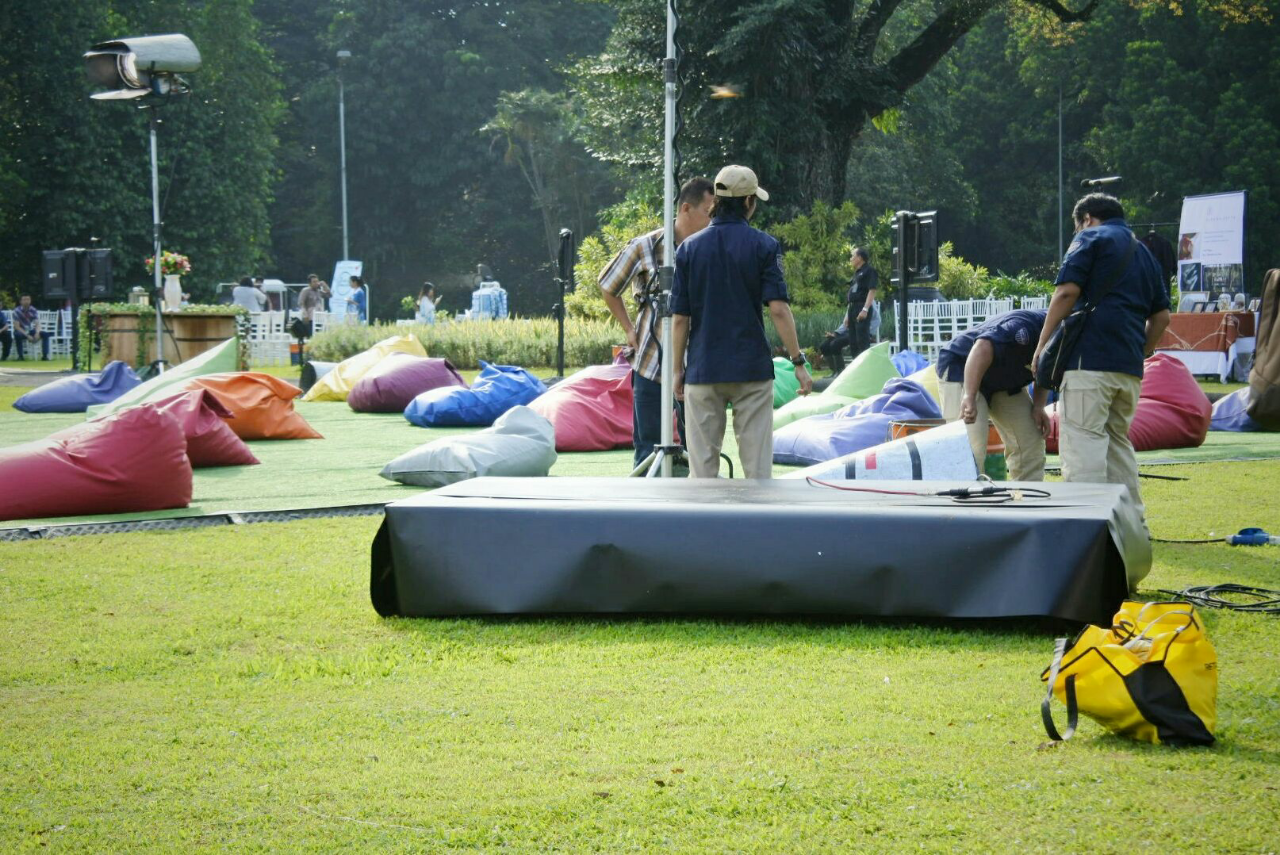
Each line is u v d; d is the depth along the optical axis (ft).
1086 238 25.20
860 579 19.22
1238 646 18.12
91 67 57.62
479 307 146.41
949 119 208.74
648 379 30.27
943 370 30.45
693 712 15.23
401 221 259.19
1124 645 14.25
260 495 34.55
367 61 249.96
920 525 19.15
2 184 168.35
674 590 19.67
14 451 30.73
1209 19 205.36
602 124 129.90
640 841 11.51
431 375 64.28
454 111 250.57
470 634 19.30
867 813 12.03
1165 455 42.96
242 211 203.51
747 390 25.88
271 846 11.53
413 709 15.53
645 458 30.22
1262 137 198.80
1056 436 42.06
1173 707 13.79
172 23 193.67
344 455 44.78
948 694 15.85
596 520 19.89
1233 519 29.66
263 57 208.03
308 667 17.39
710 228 26.07
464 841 11.57
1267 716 14.69
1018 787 12.59
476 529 20.13
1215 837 11.32
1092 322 25.18
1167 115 204.95
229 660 17.94
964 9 112.98
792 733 14.38
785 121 108.47
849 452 38.45
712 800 12.39
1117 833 11.45
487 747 14.07
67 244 181.47
